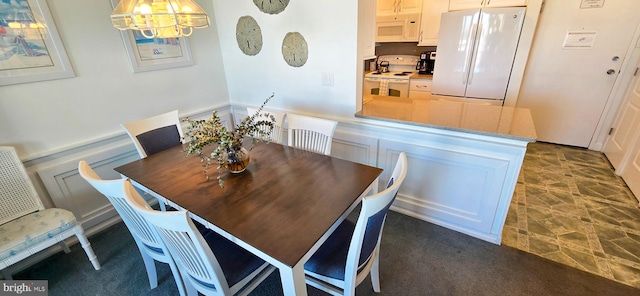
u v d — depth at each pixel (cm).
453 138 185
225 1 265
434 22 375
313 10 212
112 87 221
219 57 297
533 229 207
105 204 228
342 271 123
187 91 276
